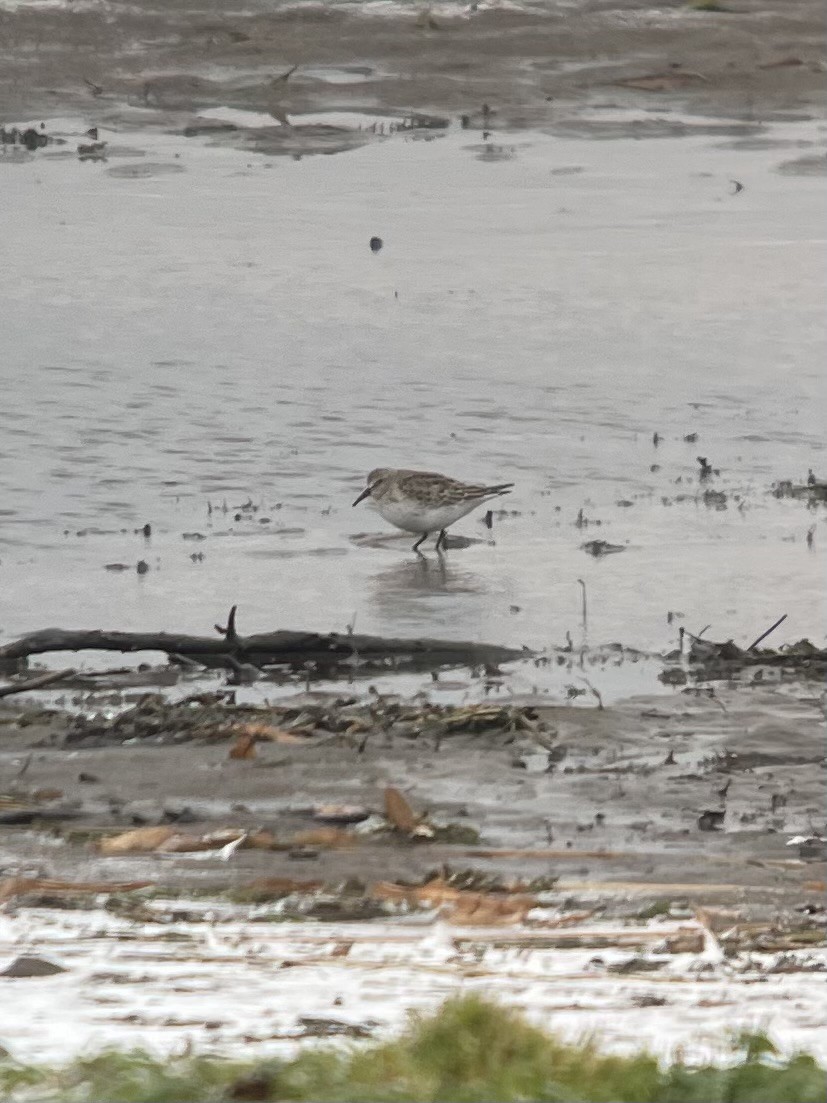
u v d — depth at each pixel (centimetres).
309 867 1098
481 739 1356
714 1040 803
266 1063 743
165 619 1716
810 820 1205
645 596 1786
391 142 3916
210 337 2734
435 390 2531
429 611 1741
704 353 2708
